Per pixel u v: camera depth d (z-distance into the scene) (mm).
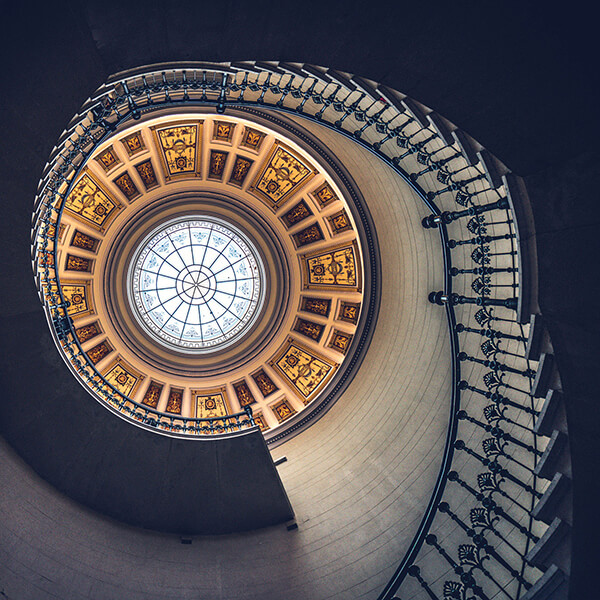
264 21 6520
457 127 7352
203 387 17500
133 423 10469
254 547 10469
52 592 7605
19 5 5824
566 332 6797
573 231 6684
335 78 7746
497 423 8578
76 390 9969
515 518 8531
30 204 7930
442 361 11586
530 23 6113
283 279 17531
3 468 8875
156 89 8164
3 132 7066
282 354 17578
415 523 10141
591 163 6488
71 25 6141
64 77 6684
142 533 10273
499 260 9617
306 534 10797
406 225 12609
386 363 13438
